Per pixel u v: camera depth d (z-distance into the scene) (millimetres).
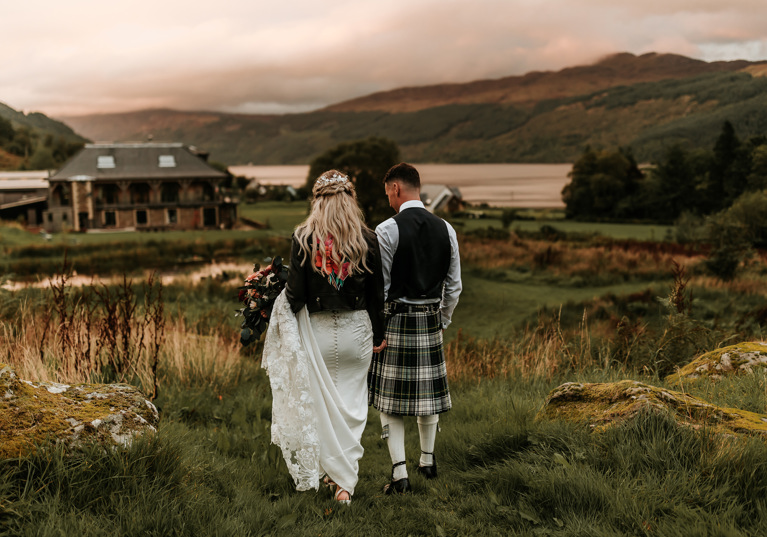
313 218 2814
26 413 2385
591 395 3352
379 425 4934
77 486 2203
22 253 36312
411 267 3047
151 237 50531
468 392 5566
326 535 2336
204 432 4016
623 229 67250
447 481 3031
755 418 2965
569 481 2500
